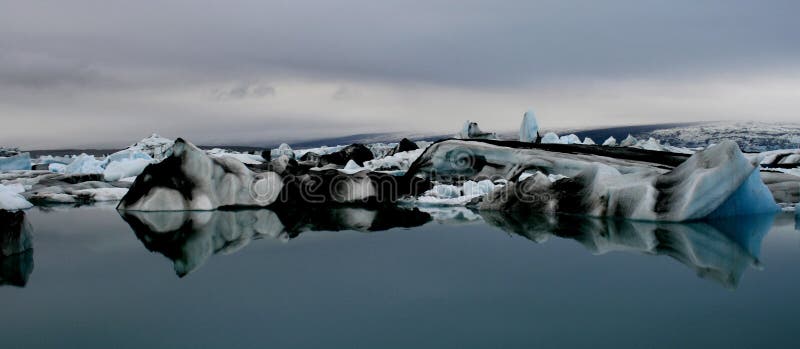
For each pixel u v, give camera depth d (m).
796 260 4.98
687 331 3.03
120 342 2.97
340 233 7.04
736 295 3.76
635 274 4.46
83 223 8.19
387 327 3.15
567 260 5.08
